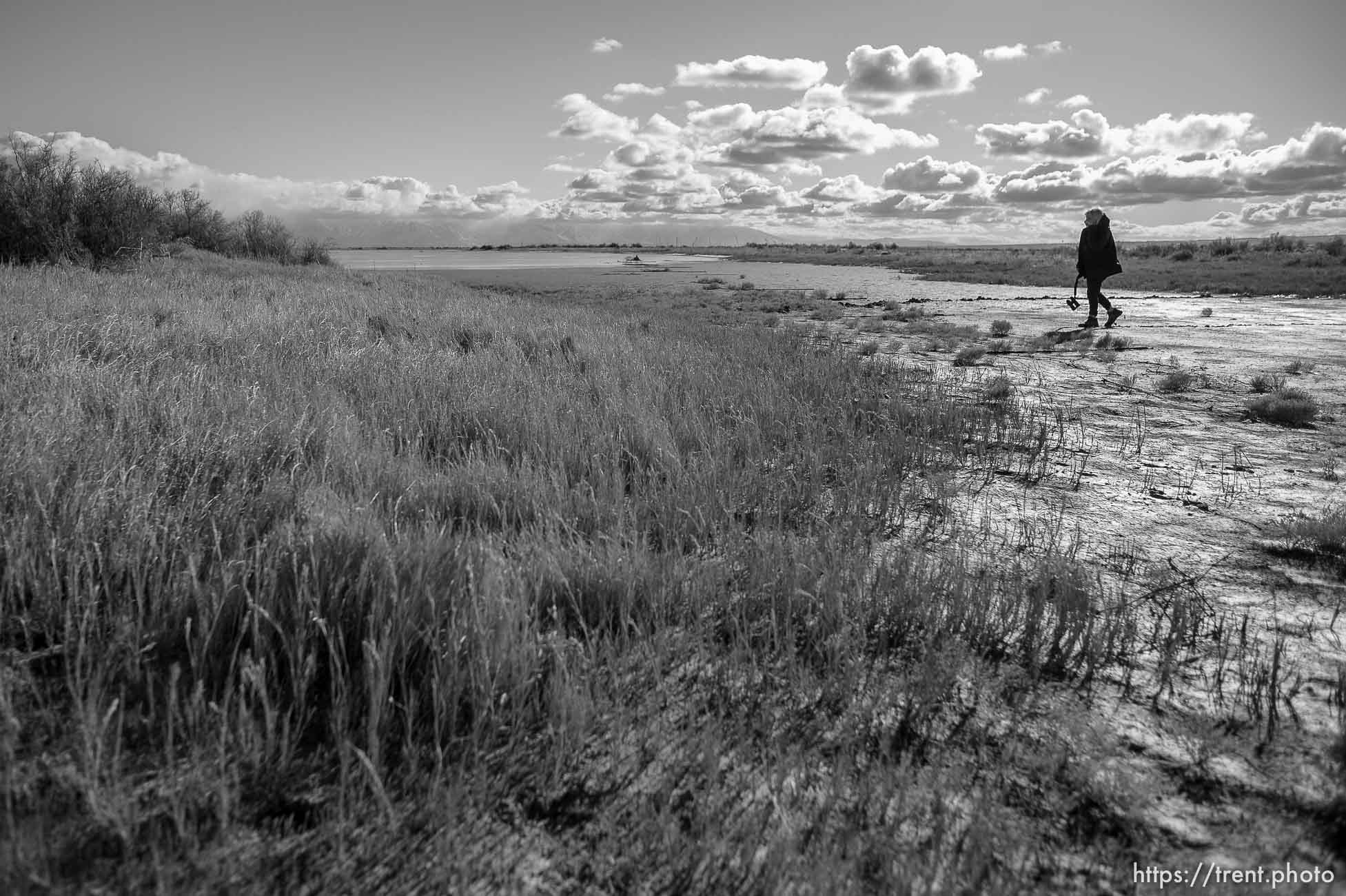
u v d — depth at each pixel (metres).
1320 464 6.02
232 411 5.03
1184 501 5.15
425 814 2.15
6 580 2.88
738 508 4.52
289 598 2.91
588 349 9.03
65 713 2.44
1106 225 14.85
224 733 2.18
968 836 2.12
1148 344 13.12
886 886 1.95
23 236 17.36
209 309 9.88
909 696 2.77
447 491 4.15
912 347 12.82
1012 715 2.74
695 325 14.20
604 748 2.48
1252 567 4.05
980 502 5.12
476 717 2.44
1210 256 46.59
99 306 9.16
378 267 57.81
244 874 1.93
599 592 3.24
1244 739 2.62
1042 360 11.48
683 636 3.10
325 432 4.76
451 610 2.83
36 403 4.72
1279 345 12.90
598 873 2.00
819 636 3.14
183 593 2.91
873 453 5.76
